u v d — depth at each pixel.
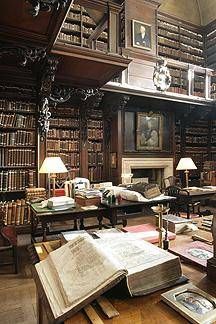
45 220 2.95
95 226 4.10
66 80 4.72
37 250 1.27
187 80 6.94
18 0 2.46
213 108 7.40
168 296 0.79
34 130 5.03
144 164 6.87
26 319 2.18
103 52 3.93
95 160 6.33
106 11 4.20
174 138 7.52
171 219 1.63
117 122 6.38
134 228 1.59
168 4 7.82
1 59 3.99
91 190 3.61
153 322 0.70
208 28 8.13
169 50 7.61
